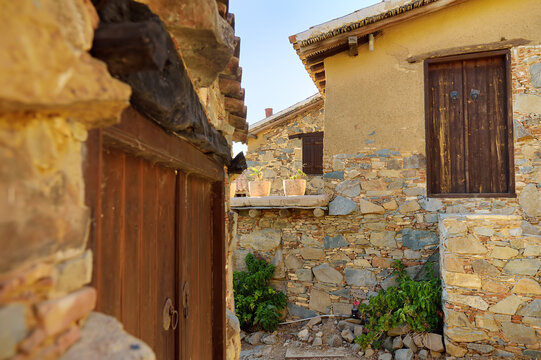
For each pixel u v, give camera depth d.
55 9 0.58
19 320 0.55
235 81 2.44
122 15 0.84
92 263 0.80
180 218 1.72
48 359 0.59
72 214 0.70
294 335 5.74
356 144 5.82
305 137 9.75
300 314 6.08
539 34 5.04
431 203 5.39
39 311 0.58
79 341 0.69
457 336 4.36
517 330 4.15
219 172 2.50
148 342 1.35
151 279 1.39
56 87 0.56
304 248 6.14
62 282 0.65
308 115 9.77
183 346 1.76
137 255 1.26
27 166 0.58
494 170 5.28
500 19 5.21
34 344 0.56
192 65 1.51
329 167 5.95
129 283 1.19
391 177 5.62
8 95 0.49
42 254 0.60
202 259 2.27
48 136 0.63
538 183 4.93
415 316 4.77
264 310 5.93
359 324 5.54
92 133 0.80
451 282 4.45
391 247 5.55
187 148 1.66
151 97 0.98
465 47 5.34
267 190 6.91
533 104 5.02
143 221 1.32
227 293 2.95
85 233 0.74
